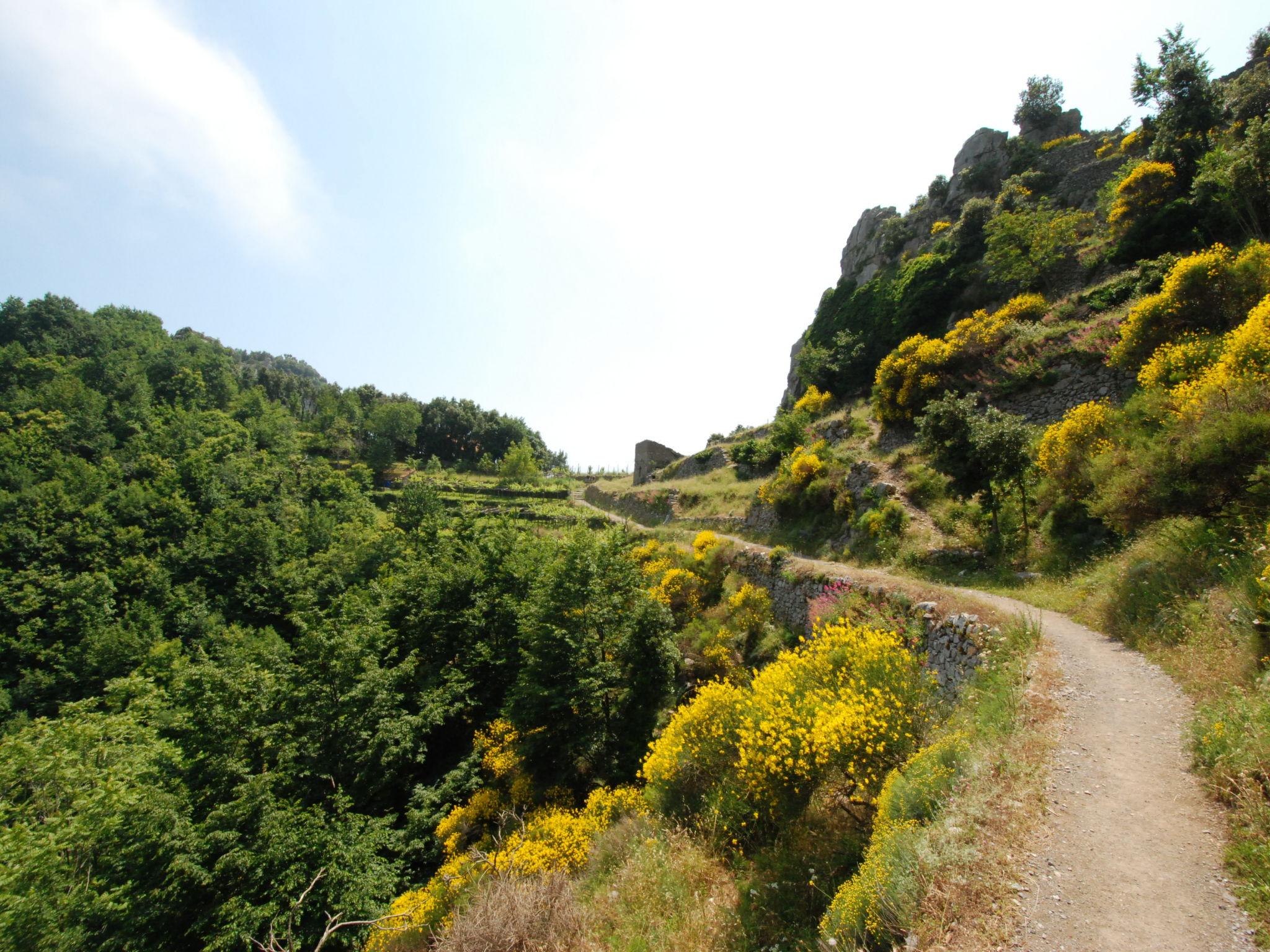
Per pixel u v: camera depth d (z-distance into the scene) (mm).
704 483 30078
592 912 5707
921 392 19031
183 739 13227
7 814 13664
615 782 11195
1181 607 6055
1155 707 4875
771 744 6012
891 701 5945
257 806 10711
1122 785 3918
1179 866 3148
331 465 72750
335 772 12320
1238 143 16453
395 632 17000
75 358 80062
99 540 42750
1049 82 35156
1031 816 3746
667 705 12477
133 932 9922
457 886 7980
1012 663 6168
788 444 25656
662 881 5781
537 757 12227
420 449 88500
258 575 42594
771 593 14734
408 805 12805
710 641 14117
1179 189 18125
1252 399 7012
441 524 39844
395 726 13000
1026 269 22000
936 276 28031
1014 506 12516
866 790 5523
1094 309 17125
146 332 100438
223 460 60781
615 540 15211
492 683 16578
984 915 3082
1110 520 8656
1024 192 27438
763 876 5461
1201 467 7246
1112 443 10109
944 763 4648
